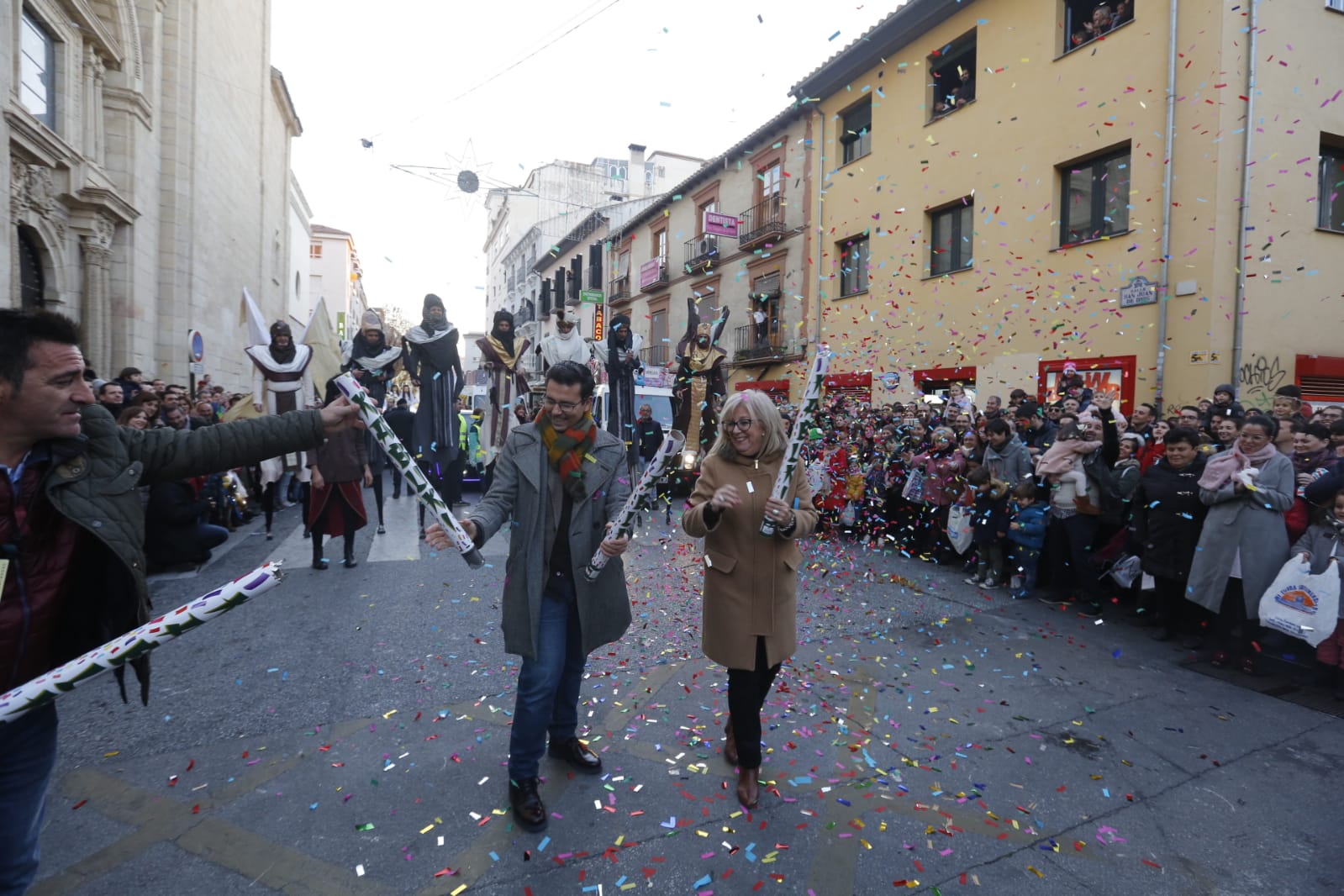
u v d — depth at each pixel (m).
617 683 4.01
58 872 2.33
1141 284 9.29
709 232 17.64
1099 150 9.92
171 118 13.82
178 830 2.57
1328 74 9.18
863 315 14.17
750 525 2.81
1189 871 2.46
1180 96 8.95
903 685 4.04
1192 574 4.59
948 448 7.38
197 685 3.82
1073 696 3.94
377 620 4.94
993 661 4.47
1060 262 10.42
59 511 1.59
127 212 12.07
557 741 3.05
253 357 7.66
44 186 10.19
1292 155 8.93
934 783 2.99
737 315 18.42
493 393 9.80
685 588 6.09
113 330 12.18
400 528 8.38
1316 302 9.20
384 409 8.72
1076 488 5.63
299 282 31.05
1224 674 4.32
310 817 2.66
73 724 3.35
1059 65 10.48
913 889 2.33
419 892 2.28
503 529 8.45
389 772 2.98
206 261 15.46
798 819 2.72
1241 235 8.62
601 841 2.55
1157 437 6.23
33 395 1.50
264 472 7.73
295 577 6.11
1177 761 3.23
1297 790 3.00
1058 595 5.98
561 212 32.84
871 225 14.03
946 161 12.38
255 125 20.06
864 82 14.30
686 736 3.37
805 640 4.80
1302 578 4.05
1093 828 2.70
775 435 2.89
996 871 2.44
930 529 7.60
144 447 1.79
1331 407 5.42
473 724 3.42
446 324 7.79
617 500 2.75
